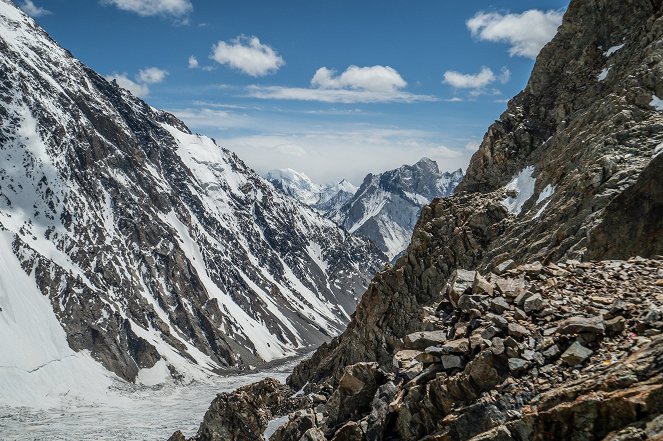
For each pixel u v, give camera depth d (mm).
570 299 19859
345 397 23734
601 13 65938
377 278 62031
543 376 16594
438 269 58469
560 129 61219
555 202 48000
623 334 16875
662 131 43500
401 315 58281
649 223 26297
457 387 17859
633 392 13711
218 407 52219
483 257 53312
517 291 21234
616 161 42438
